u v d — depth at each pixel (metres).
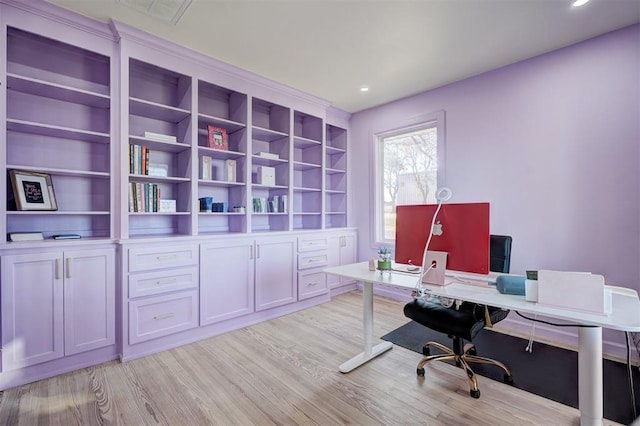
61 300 2.05
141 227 2.79
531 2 2.04
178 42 2.51
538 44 2.56
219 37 2.44
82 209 2.45
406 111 3.79
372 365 2.21
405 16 2.19
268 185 3.45
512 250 2.87
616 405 1.70
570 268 2.57
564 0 2.02
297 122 4.21
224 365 2.20
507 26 2.30
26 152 2.22
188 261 2.58
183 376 2.05
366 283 2.26
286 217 3.58
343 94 3.68
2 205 1.91
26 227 2.23
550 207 2.67
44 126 2.07
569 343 2.54
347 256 4.18
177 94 2.94
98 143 2.53
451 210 1.68
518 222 2.85
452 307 2.05
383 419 1.62
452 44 2.57
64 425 1.57
